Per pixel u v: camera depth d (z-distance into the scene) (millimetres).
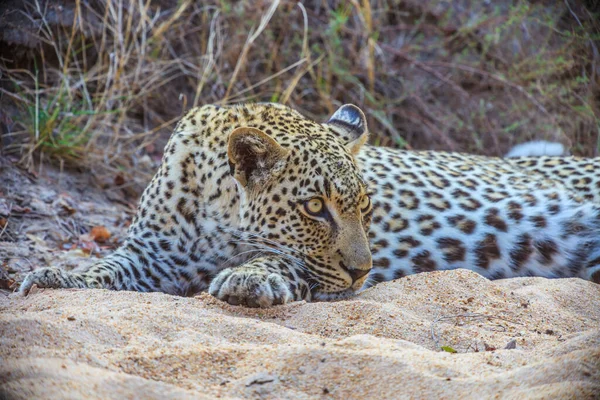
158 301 7969
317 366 6195
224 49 16766
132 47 15648
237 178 8734
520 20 16891
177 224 9438
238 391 5902
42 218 12047
